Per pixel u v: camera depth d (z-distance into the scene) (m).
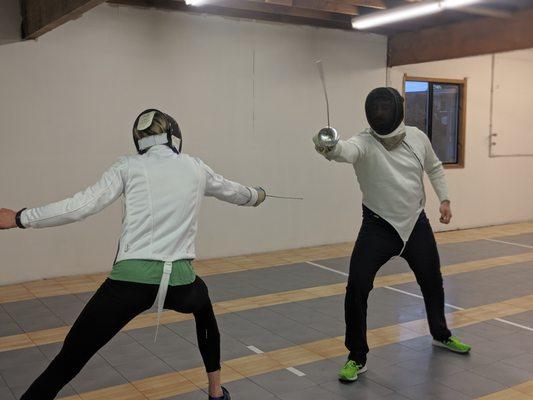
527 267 5.45
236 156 5.85
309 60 6.21
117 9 5.07
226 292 4.56
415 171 2.94
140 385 2.83
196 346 3.36
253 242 6.05
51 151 4.90
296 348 3.35
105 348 3.32
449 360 3.16
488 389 2.79
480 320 3.88
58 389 2.10
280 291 4.60
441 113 7.46
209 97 5.63
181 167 2.24
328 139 2.60
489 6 5.14
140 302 2.12
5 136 4.70
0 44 4.60
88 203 2.09
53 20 3.94
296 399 2.69
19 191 4.80
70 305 4.21
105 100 5.09
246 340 3.48
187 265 2.21
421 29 6.34
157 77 5.33
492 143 7.86
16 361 3.14
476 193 7.79
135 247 2.12
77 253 5.10
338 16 5.91
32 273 4.91
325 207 6.51
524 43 5.23
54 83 4.86
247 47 5.79
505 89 7.88
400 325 3.76
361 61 6.59
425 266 3.12
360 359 2.93
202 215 5.71
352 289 2.91
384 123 2.82
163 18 5.30
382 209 2.93
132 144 5.27
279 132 6.10
